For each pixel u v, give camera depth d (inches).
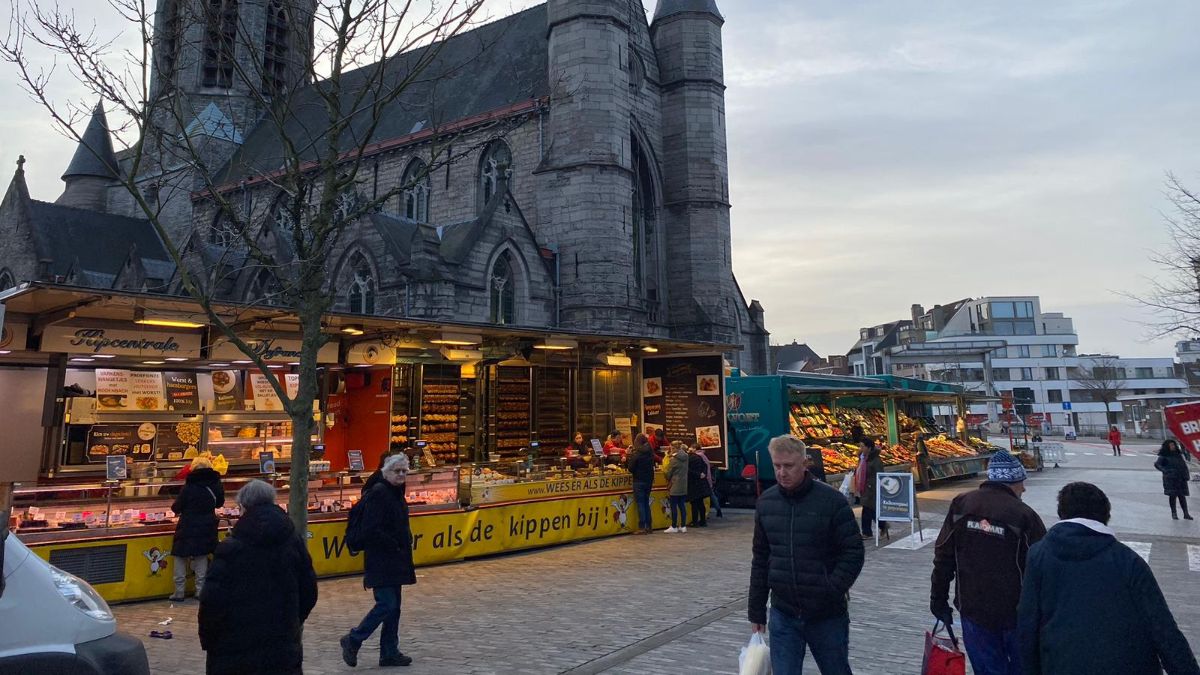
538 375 701.9
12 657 130.6
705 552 493.4
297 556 182.7
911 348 1459.2
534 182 1182.9
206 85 1835.6
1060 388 3831.2
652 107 1309.1
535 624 313.3
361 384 592.4
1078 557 139.8
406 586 397.7
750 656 175.6
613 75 1130.7
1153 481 957.8
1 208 1568.7
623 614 328.5
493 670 251.1
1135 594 133.6
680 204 1298.0
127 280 1348.4
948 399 1195.9
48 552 350.3
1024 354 3865.7
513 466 547.8
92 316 442.9
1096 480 989.2
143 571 376.5
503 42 1469.0
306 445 281.6
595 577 416.2
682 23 1328.7
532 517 519.2
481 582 407.8
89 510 374.0
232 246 366.0
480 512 487.5
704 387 706.2
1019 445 1221.7
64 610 141.1
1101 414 3821.4
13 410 459.2
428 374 631.8
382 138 1437.0
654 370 738.2
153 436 512.4
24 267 1478.8
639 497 586.9
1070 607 137.3
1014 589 180.5
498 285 1031.6
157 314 422.3
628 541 550.6
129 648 149.9
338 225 307.7
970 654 185.6
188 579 386.6
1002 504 188.4
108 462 406.9
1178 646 127.8
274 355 509.0
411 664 259.0
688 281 1280.8
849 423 909.2
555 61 1146.0
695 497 614.5
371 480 278.4
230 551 172.7
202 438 526.9
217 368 535.2
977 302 4020.7
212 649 170.1
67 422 473.7
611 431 729.6
